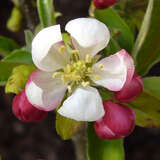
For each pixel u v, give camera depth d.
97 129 0.13
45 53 0.12
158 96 0.14
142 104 0.14
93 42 0.12
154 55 0.15
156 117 0.14
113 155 0.15
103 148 0.15
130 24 0.17
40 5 0.15
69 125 0.14
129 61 0.12
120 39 0.15
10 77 0.13
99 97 0.13
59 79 0.14
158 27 0.14
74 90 0.14
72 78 0.14
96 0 0.15
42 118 0.13
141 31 0.14
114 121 0.13
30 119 0.13
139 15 0.17
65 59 0.14
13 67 0.14
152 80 0.15
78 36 0.12
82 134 0.17
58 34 0.12
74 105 0.12
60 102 0.13
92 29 0.12
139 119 0.15
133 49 0.14
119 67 0.13
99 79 0.14
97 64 0.14
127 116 0.13
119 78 0.13
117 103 0.13
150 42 0.15
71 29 0.12
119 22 0.15
